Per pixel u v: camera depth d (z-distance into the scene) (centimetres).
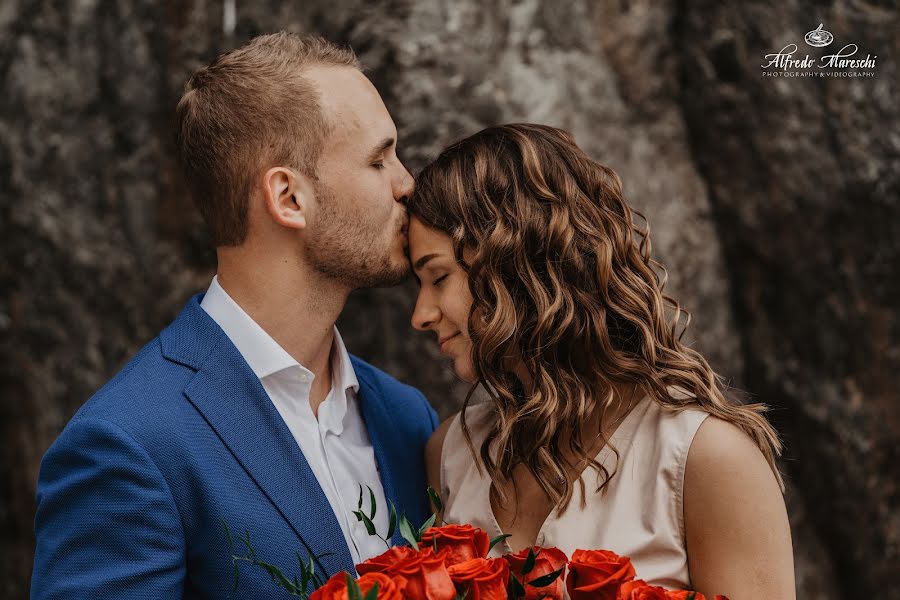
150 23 399
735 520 158
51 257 396
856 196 361
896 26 367
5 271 399
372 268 181
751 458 160
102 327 394
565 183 179
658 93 390
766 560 158
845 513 369
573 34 379
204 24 389
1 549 401
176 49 394
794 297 374
